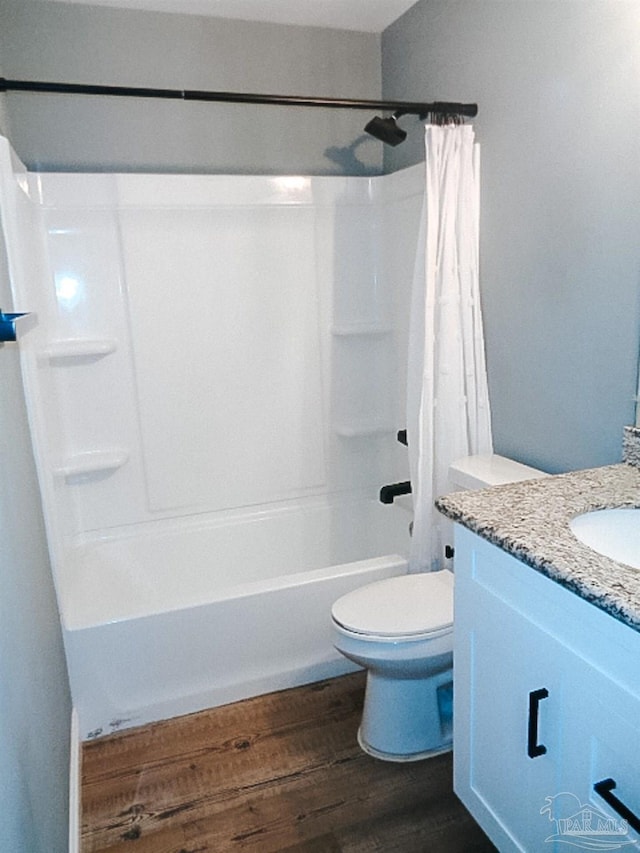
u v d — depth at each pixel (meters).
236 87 2.57
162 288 2.57
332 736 1.99
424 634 1.71
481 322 2.12
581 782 1.09
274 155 2.68
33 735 1.21
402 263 2.69
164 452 2.69
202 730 2.04
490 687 1.34
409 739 1.88
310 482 2.94
